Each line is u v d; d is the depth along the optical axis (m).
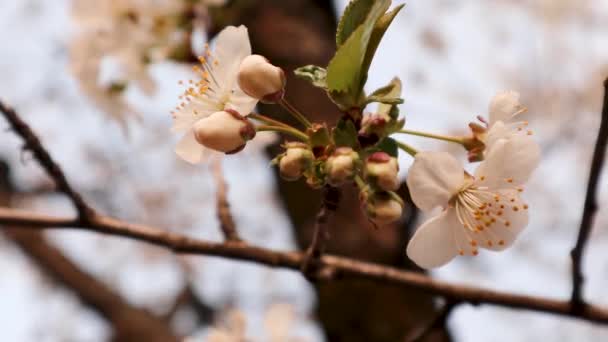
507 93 0.41
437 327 0.47
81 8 0.52
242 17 0.57
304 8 0.60
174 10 0.52
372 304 0.53
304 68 0.40
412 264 0.53
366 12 0.40
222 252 0.46
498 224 0.41
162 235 0.47
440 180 0.40
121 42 0.52
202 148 0.41
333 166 0.39
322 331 0.54
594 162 0.42
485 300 0.47
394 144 0.40
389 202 0.40
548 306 0.47
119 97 0.52
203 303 1.32
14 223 0.47
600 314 0.46
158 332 1.05
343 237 0.53
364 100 0.40
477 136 0.41
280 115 0.54
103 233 0.47
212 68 0.41
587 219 0.44
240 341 0.56
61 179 0.46
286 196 0.57
